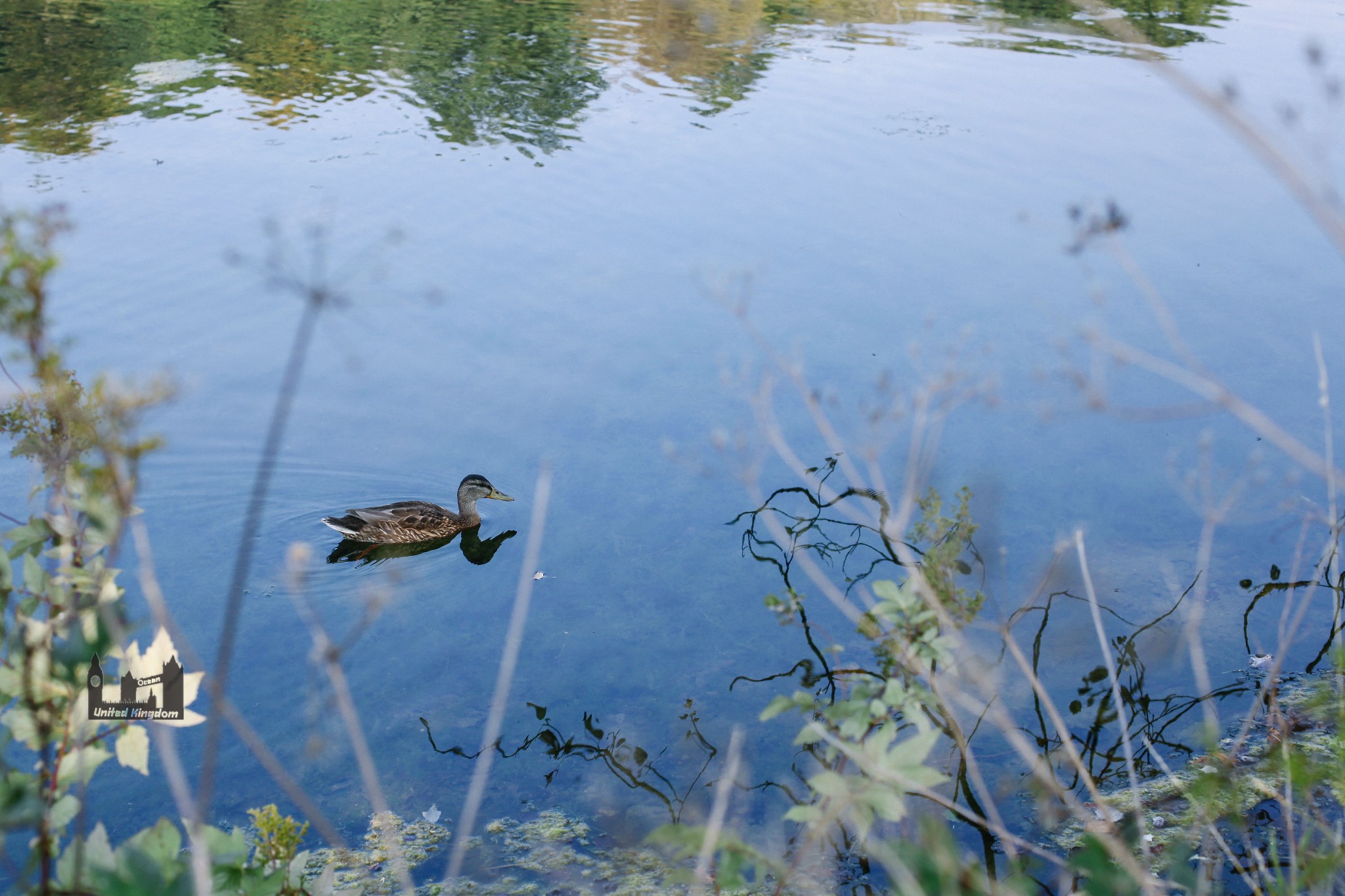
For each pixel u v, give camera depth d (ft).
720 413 36.70
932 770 11.61
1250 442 34.24
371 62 76.69
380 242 45.09
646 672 26.16
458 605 29.19
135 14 86.12
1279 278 45.60
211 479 34.19
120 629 11.00
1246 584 28.19
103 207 51.29
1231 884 18.75
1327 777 17.67
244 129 63.05
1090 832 12.80
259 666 26.43
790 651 26.53
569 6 92.79
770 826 21.17
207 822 21.53
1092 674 25.03
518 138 62.54
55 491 11.71
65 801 10.68
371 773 11.40
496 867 20.52
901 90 70.33
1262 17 83.30
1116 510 31.24
